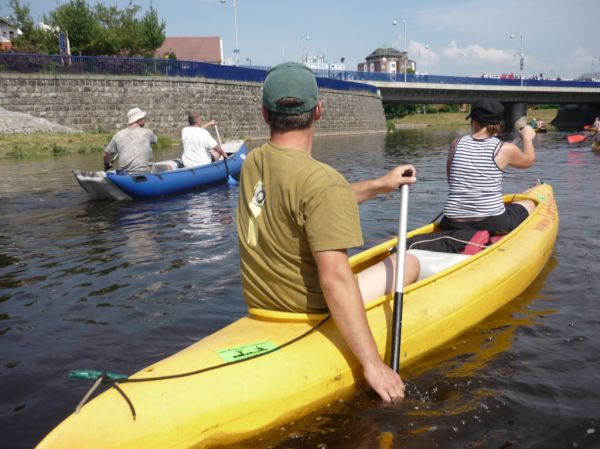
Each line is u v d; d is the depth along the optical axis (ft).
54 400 8.39
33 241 19.02
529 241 13.43
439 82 154.81
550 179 31.58
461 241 12.21
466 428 7.24
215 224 21.30
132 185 27.27
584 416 7.48
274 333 7.65
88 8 111.14
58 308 12.38
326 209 6.68
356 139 98.27
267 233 7.43
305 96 7.00
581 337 9.99
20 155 57.93
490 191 13.06
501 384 8.36
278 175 7.05
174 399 6.44
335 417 7.42
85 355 9.94
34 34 110.01
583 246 16.15
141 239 18.93
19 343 10.52
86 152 62.95
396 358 8.11
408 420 7.39
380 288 9.26
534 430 7.20
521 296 12.19
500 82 164.04
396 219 21.18
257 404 6.82
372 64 332.60
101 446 5.86
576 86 168.76
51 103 72.59
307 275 7.48
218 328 11.02
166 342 10.42
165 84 82.94
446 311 9.70
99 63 77.15
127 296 13.04
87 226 21.45
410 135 118.83
